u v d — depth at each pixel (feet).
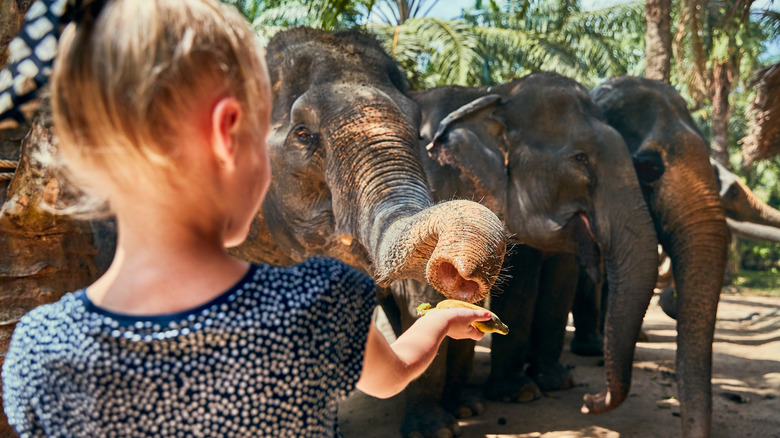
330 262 3.36
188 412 2.90
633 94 21.50
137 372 2.88
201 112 2.88
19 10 9.63
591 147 19.53
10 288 9.08
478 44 41.93
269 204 15.17
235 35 3.04
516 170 20.25
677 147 19.83
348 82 14.24
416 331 4.38
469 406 19.79
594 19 51.75
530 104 20.63
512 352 21.31
